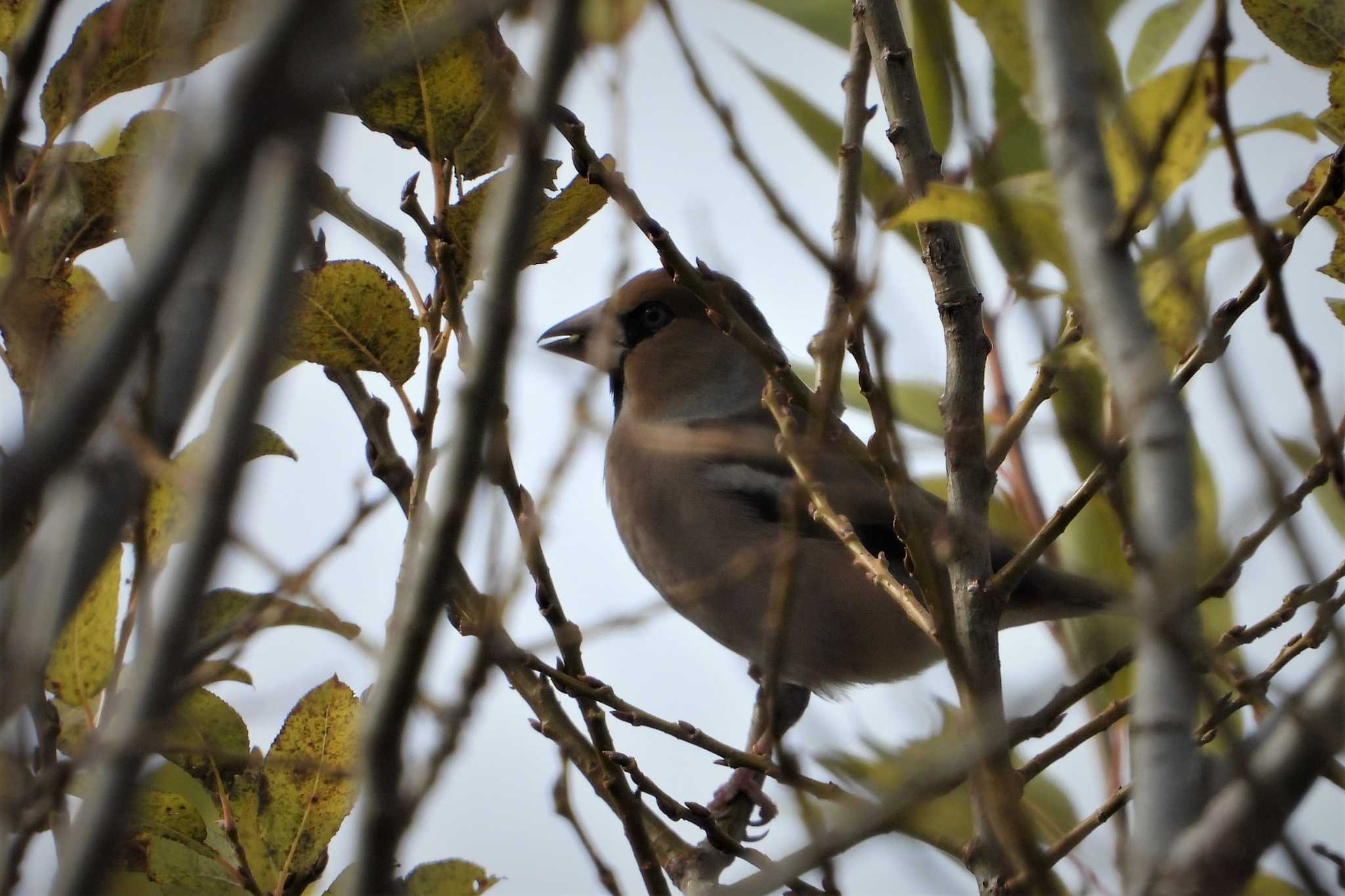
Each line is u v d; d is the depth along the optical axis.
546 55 3.49
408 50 3.35
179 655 3.52
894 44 6.62
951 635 5.43
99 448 4.36
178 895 6.26
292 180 3.66
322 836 6.40
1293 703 4.30
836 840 4.34
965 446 6.49
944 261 6.66
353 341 6.44
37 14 5.34
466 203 6.11
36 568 4.28
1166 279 5.36
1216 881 4.14
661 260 6.14
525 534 5.11
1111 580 8.01
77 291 5.71
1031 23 5.21
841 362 6.27
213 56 4.52
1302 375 5.07
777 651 6.00
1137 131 5.29
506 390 5.28
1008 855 5.55
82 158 7.00
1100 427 6.44
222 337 4.47
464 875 6.57
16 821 4.32
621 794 6.46
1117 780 7.28
